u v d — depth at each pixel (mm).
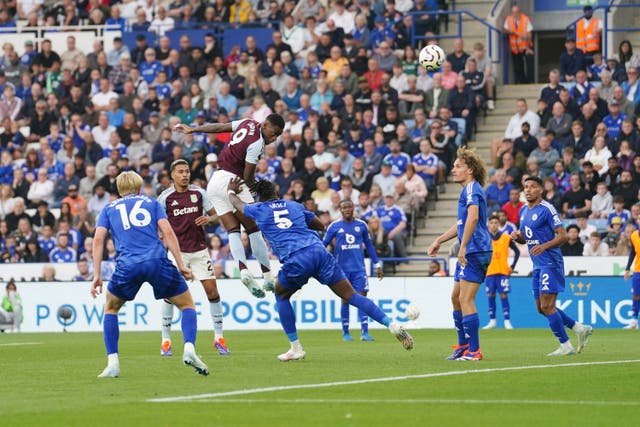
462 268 25656
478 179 25844
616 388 19609
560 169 48438
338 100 55219
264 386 20359
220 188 28219
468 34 60250
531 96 56500
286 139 53469
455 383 20500
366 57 57375
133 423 15766
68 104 60031
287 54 58406
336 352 29531
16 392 19938
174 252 21938
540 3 63062
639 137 49250
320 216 48156
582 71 53031
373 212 49125
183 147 55750
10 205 55750
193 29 62844
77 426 15602
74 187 54062
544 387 19797
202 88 58688
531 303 44156
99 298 47656
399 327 24688
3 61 64812
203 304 46375
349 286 25281
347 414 16438
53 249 51594
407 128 53531
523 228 27891
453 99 54094
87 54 64250
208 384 20859
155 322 46688
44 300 47969
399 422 15641
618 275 43062
